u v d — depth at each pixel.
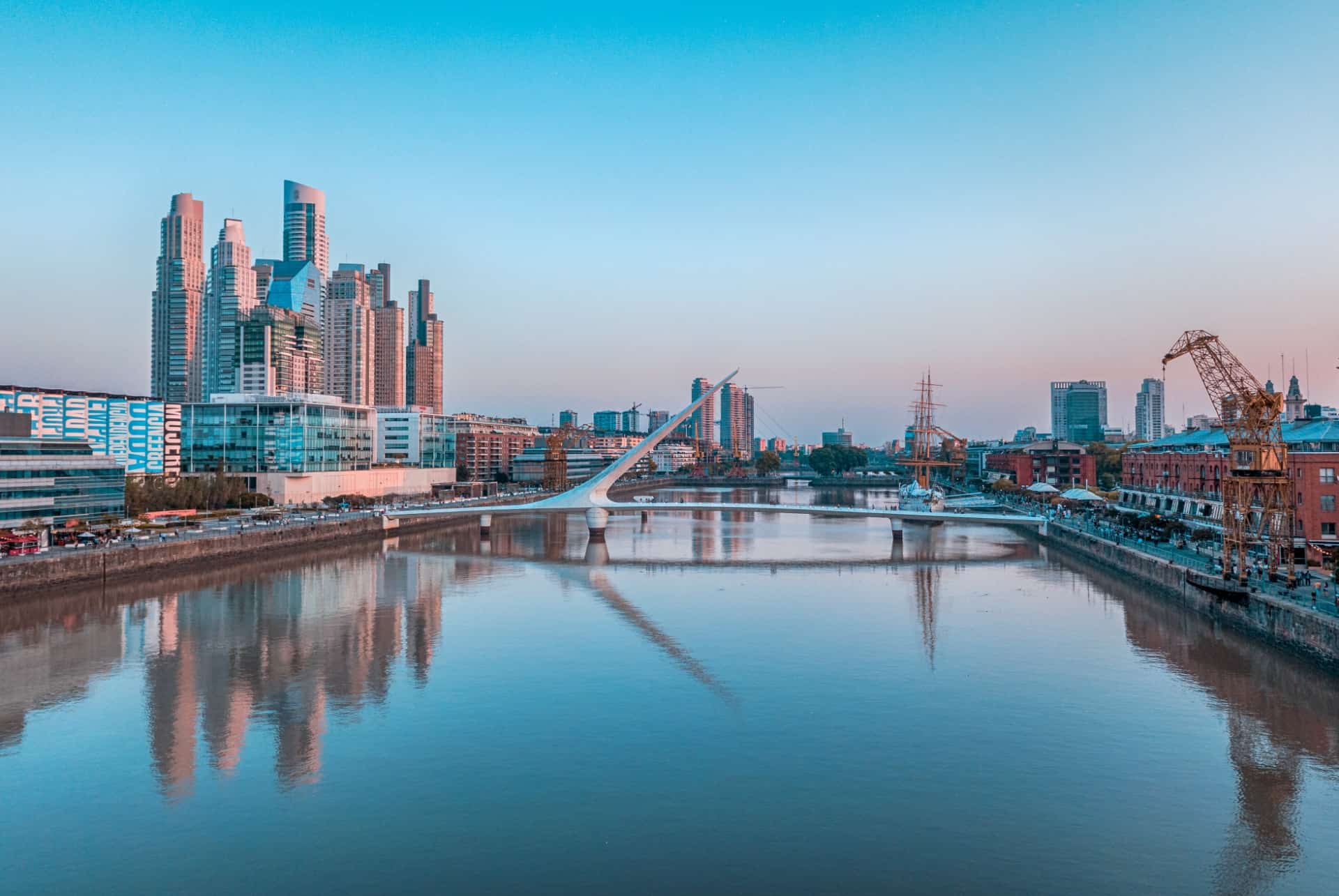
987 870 39.56
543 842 42.22
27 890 38.19
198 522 155.75
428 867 39.97
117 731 57.12
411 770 50.66
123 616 93.06
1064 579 117.62
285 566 132.62
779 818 44.56
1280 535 87.25
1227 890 37.97
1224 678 67.81
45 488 126.06
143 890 38.25
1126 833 42.94
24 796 47.38
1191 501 145.62
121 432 187.62
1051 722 58.06
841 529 199.25
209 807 46.03
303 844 42.16
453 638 82.81
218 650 78.12
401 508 190.25
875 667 71.56
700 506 157.38
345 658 75.38
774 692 65.06
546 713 60.47
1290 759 51.59
